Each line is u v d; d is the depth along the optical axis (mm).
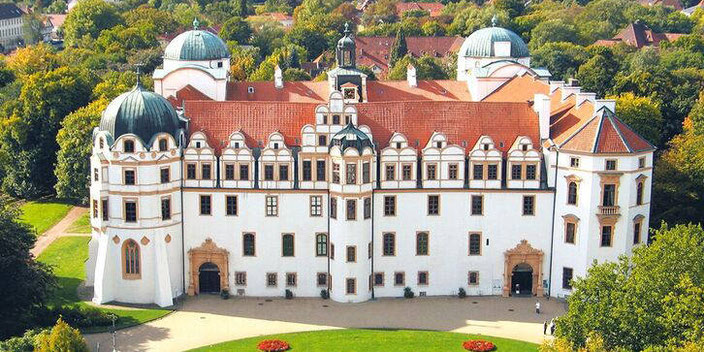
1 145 190750
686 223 147000
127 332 118312
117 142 126312
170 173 129500
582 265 128625
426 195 130750
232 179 130750
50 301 128875
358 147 127312
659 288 95938
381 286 132875
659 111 185500
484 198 130875
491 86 166125
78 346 100125
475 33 180250
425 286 133250
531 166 130500
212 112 134625
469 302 130875
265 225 131625
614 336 95000
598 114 129000
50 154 189000
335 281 131125
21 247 117625
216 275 133875
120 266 129250
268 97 164125
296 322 122812
